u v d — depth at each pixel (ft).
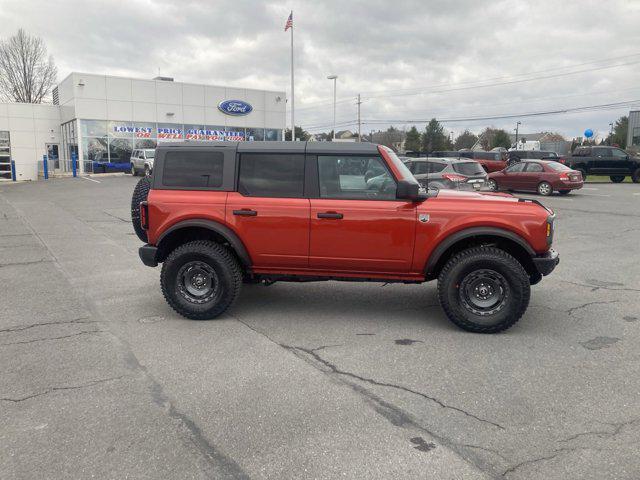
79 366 14.60
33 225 42.70
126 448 10.54
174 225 18.51
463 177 50.57
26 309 20.01
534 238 17.08
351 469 9.84
